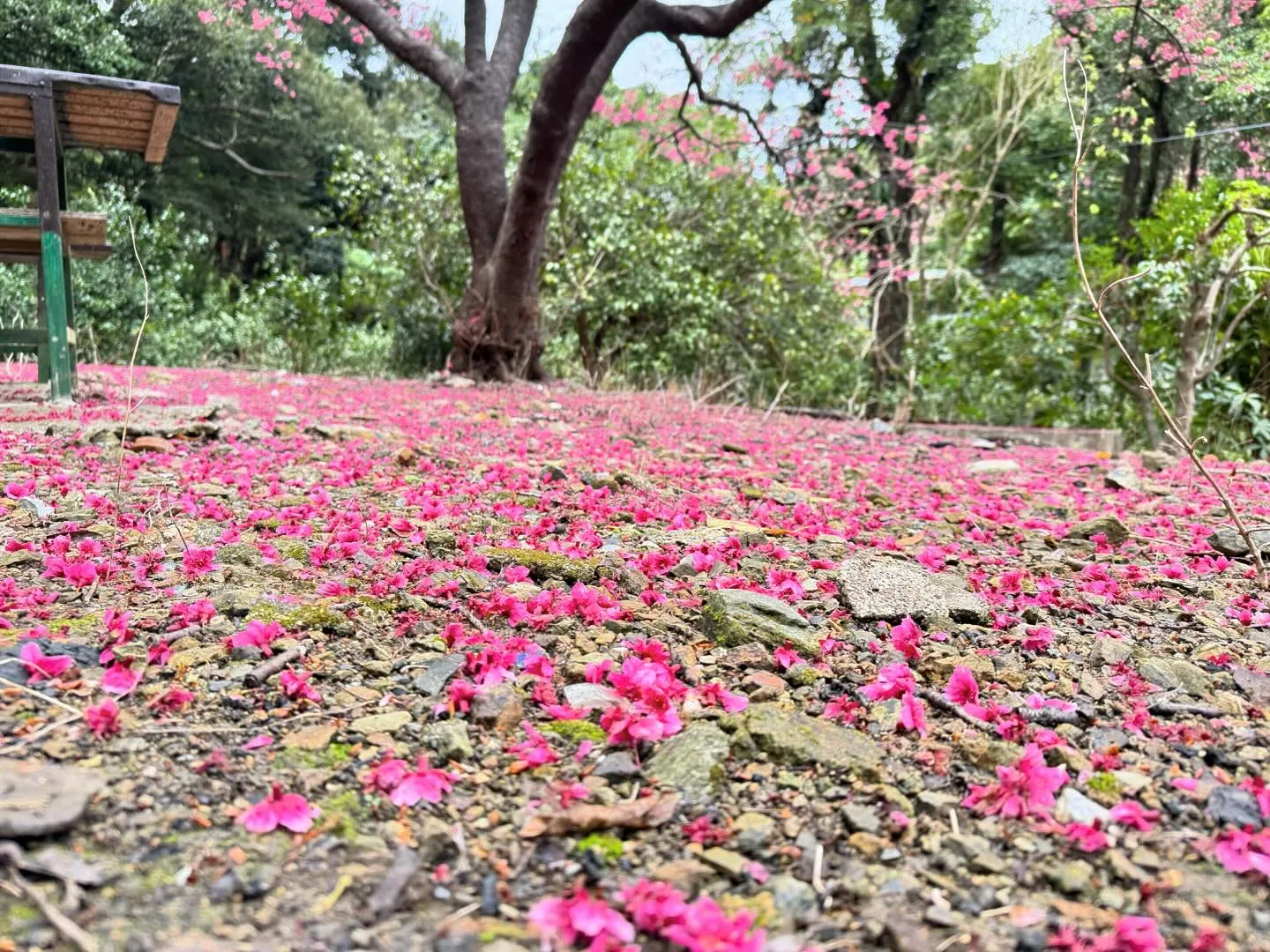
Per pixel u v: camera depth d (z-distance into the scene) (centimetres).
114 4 1650
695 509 373
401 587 250
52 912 120
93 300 1148
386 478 407
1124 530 362
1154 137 1128
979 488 490
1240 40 958
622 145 1359
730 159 1229
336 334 1237
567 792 154
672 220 1191
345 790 156
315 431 521
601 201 1134
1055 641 244
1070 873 141
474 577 259
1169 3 951
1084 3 977
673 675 204
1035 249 1870
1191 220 804
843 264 1364
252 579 252
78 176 1664
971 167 1419
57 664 182
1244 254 671
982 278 1866
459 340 1012
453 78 1016
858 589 261
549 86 847
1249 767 175
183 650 202
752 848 146
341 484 389
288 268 2156
